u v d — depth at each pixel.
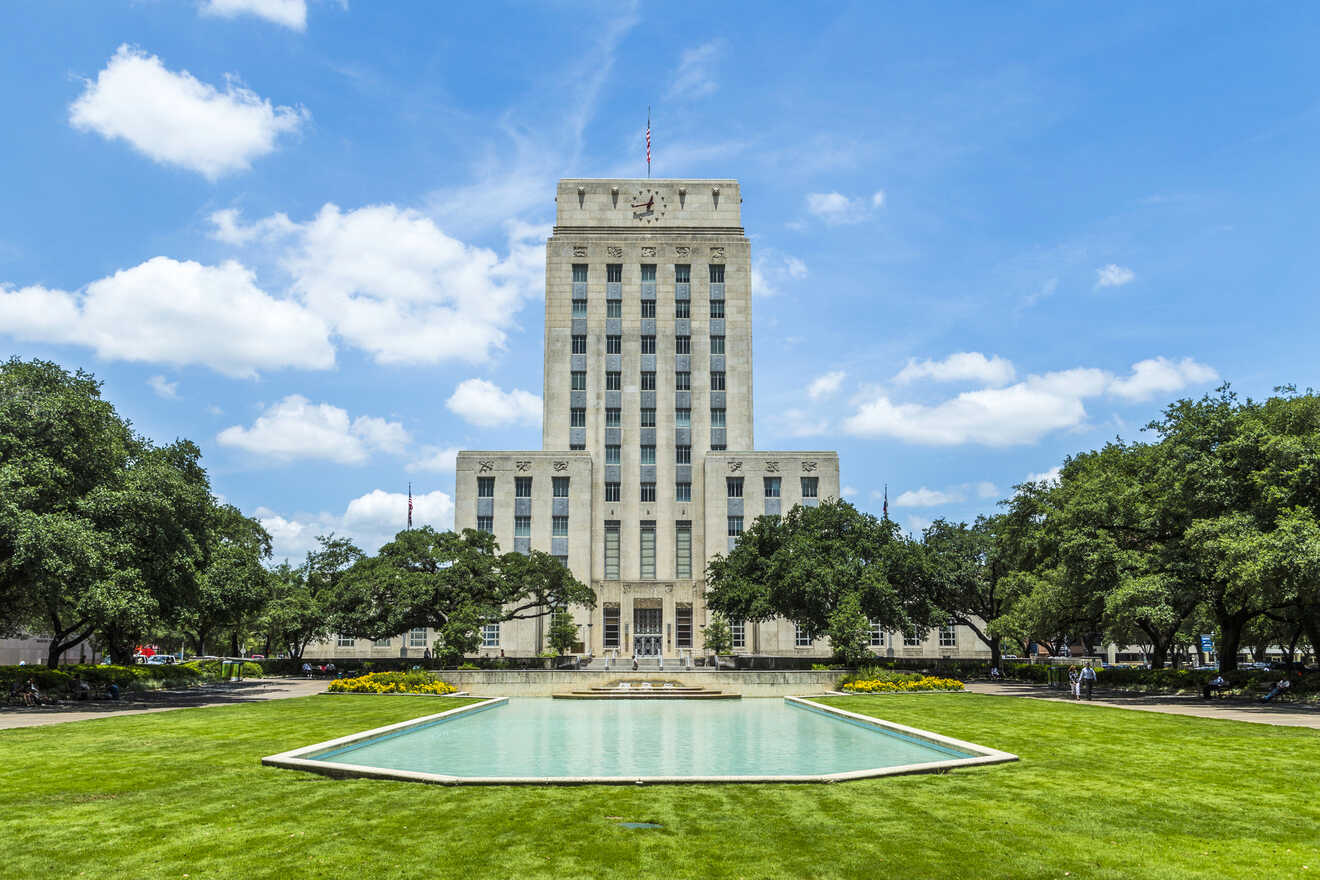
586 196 113.12
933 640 99.06
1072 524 47.31
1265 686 42.94
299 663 82.00
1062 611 53.56
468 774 20.83
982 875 12.45
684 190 113.75
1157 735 27.38
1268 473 38.78
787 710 42.41
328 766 19.97
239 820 15.37
